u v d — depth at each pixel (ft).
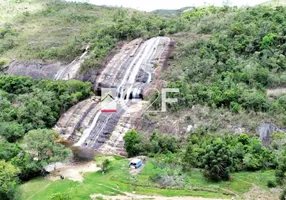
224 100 211.82
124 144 207.10
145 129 215.92
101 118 239.09
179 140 200.03
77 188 164.35
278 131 189.67
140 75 272.31
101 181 170.50
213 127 199.52
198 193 155.33
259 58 245.86
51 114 251.60
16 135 225.97
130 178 170.30
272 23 269.23
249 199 148.77
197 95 221.05
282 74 229.45
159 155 191.62
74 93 270.87
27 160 179.83
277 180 158.71
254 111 203.10
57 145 191.62
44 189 165.78
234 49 258.78
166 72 264.11
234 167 171.32
